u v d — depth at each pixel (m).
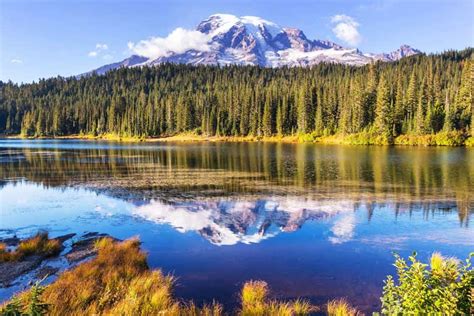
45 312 7.34
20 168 44.50
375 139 86.19
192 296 10.15
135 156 60.59
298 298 9.94
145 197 25.88
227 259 13.27
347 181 32.03
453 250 14.08
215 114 135.50
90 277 10.80
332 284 10.87
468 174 34.91
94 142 125.56
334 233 16.56
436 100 92.62
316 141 102.31
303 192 27.05
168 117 147.88
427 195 25.31
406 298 5.87
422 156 53.62
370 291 10.34
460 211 20.53
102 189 29.52
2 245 14.85
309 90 116.00
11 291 10.88
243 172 38.78
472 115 78.12
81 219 20.28
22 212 22.12
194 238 16.08
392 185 29.66
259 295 9.71
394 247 14.48
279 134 116.75
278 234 16.53
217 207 22.33
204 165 45.78
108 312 8.42
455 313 5.41
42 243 15.23
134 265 12.34
